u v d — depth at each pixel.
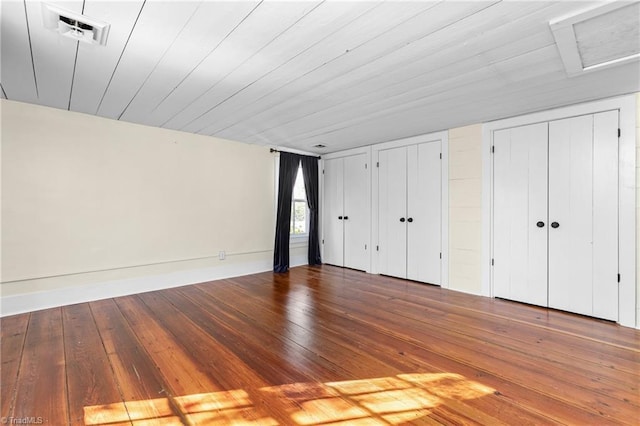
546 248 3.22
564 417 1.53
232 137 4.45
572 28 1.70
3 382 1.83
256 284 4.21
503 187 3.50
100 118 3.49
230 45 1.90
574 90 2.63
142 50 1.97
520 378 1.89
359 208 5.12
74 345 2.32
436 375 1.93
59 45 1.90
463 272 3.83
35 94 2.79
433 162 4.14
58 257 3.24
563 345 2.34
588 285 2.96
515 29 1.72
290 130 4.01
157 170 3.93
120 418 1.54
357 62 2.12
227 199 4.62
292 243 5.52
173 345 2.33
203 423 1.51
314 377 1.91
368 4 1.51
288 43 1.88
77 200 3.35
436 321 2.85
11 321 2.80
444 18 1.63
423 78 2.38
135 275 3.77
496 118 3.46
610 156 2.83
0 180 2.93
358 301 3.45
